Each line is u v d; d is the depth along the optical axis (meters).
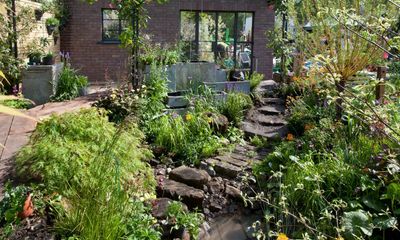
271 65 11.55
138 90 5.41
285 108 6.75
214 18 11.26
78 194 2.74
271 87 8.09
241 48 11.53
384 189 3.19
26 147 3.38
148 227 2.93
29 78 7.22
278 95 7.46
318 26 5.28
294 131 5.61
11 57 6.78
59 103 6.55
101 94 7.09
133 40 6.03
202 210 3.78
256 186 4.15
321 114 5.36
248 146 5.35
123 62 11.07
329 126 4.61
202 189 4.06
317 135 4.45
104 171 2.81
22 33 7.48
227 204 3.94
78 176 2.89
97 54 10.96
